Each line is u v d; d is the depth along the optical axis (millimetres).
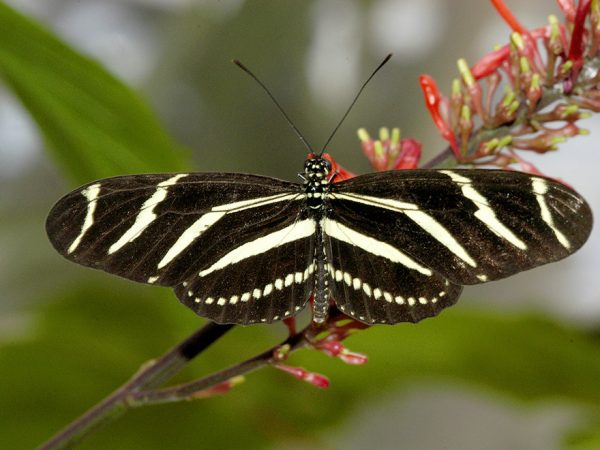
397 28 432
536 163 431
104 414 294
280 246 294
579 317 389
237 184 296
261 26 428
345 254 292
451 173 288
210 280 289
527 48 294
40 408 378
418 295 286
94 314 381
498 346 378
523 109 295
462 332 374
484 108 298
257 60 436
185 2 426
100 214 283
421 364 385
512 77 297
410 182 291
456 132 299
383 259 289
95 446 373
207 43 435
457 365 385
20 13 284
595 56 291
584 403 389
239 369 288
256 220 295
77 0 420
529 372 381
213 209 293
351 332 287
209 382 290
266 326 379
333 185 296
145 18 430
